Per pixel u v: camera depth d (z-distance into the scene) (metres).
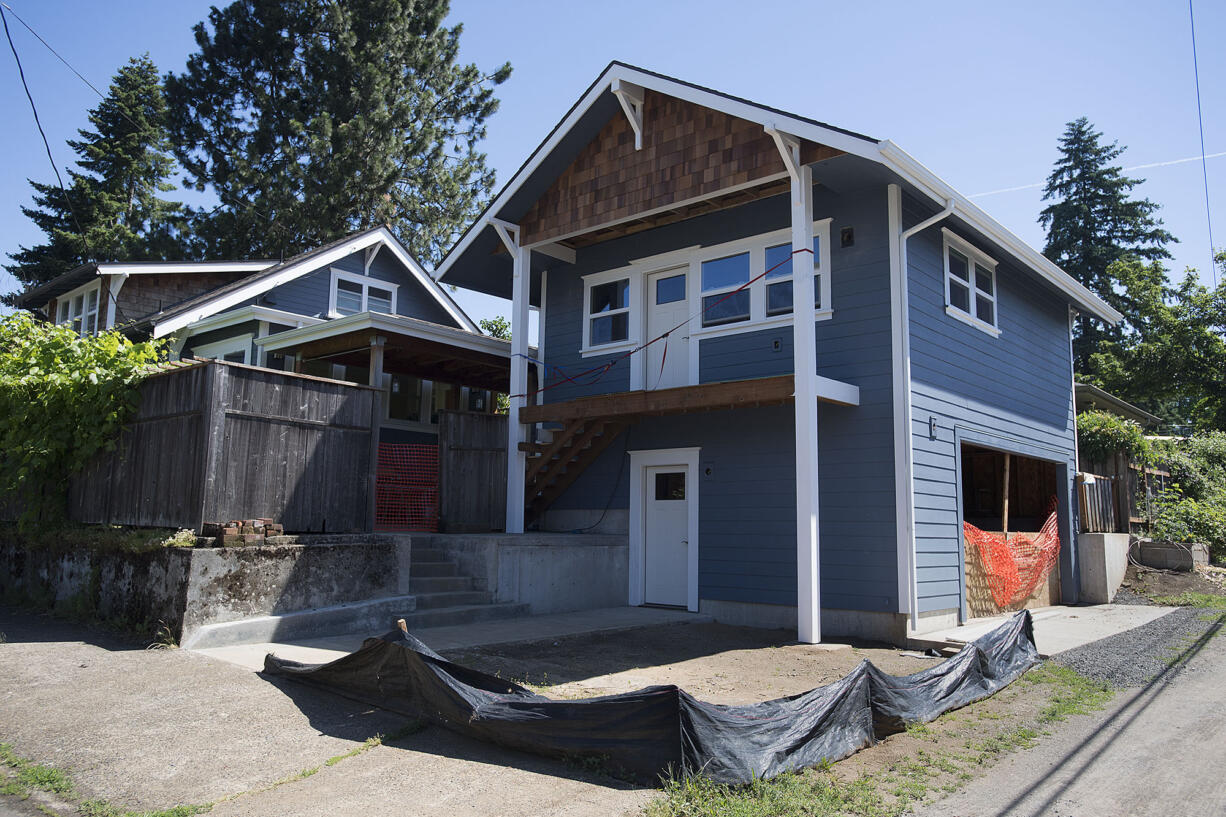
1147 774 5.25
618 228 13.08
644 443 12.77
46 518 10.16
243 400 8.62
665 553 12.46
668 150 11.32
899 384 10.30
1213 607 13.24
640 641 9.45
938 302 11.34
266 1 28.27
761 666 8.34
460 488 12.36
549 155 12.30
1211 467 20.81
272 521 8.52
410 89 30.34
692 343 12.36
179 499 8.52
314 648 7.62
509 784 4.71
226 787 4.68
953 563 10.93
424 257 30.94
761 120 10.04
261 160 27.84
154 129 35.06
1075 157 41.81
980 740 5.97
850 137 9.41
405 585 9.48
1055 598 14.33
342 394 9.59
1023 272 13.99
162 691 6.20
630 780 4.75
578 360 13.79
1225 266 30.06
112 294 17.72
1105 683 7.75
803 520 9.73
